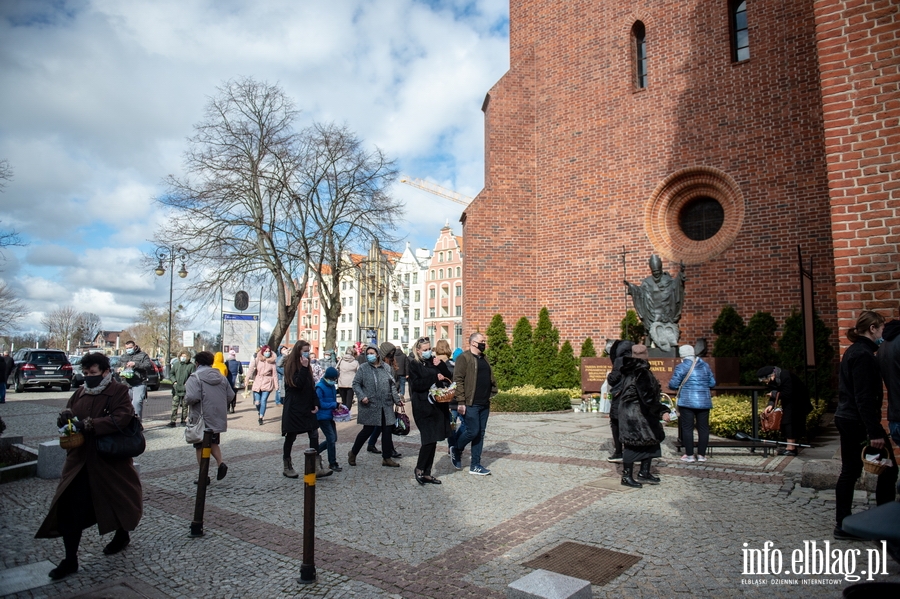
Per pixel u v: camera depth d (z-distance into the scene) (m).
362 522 5.60
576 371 17.11
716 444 8.11
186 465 8.56
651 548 4.70
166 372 36.06
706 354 15.05
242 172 25.45
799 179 14.07
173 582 4.32
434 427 7.17
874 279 6.26
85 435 4.66
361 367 8.16
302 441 10.84
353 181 27.00
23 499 6.79
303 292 27.22
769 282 14.30
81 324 99.25
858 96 6.47
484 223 18.20
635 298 14.04
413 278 74.38
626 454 6.69
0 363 18.42
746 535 4.96
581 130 17.78
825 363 13.15
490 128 18.62
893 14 6.32
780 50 14.52
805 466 6.61
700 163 15.55
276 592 4.09
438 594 3.97
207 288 25.64
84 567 4.66
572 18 18.23
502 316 18.00
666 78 16.30
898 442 4.41
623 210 16.84
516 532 5.20
